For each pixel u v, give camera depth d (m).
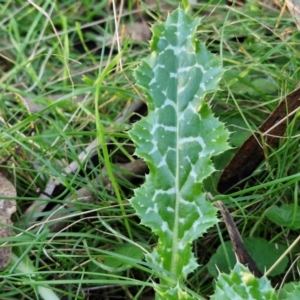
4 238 0.43
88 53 0.72
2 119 0.56
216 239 0.48
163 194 0.40
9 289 0.44
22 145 0.49
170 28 0.40
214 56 0.39
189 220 0.39
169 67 0.40
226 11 0.75
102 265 0.42
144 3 0.78
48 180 0.54
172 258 0.40
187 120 0.40
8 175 0.53
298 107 0.48
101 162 0.52
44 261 0.47
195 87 0.39
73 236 0.48
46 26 0.78
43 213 0.48
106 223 0.48
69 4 0.84
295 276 0.45
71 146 0.50
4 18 0.82
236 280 0.35
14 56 0.77
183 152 0.40
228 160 0.53
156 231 0.40
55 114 0.61
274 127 0.49
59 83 0.71
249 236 0.47
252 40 0.68
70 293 0.41
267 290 0.34
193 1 0.78
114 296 0.46
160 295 0.37
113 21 0.80
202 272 0.46
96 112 0.44
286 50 0.64
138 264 0.43
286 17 0.68
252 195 0.47
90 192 0.51
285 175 0.50
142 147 0.40
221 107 0.60
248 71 0.60
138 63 0.61
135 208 0.40
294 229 0.46
